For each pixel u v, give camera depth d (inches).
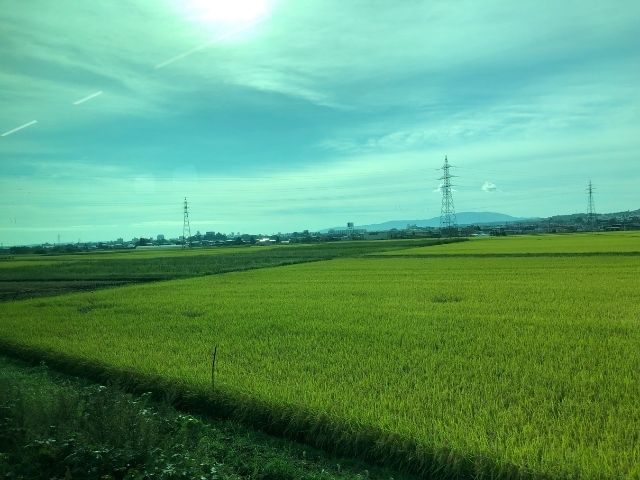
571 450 230.7
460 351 426.9
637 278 964.0
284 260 2094.0
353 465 263.4
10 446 255.1
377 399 315.6
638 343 435.8
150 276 1551.4
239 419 319.0
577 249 1865.2
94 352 470.3
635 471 208.5
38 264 2289.6
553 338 463.2
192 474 220.5
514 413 278.7
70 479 211.5
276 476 250.5
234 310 705.6
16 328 620.1
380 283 1015.0
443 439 247.4
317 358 422.6
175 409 351.9
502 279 1013.8
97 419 261.4
